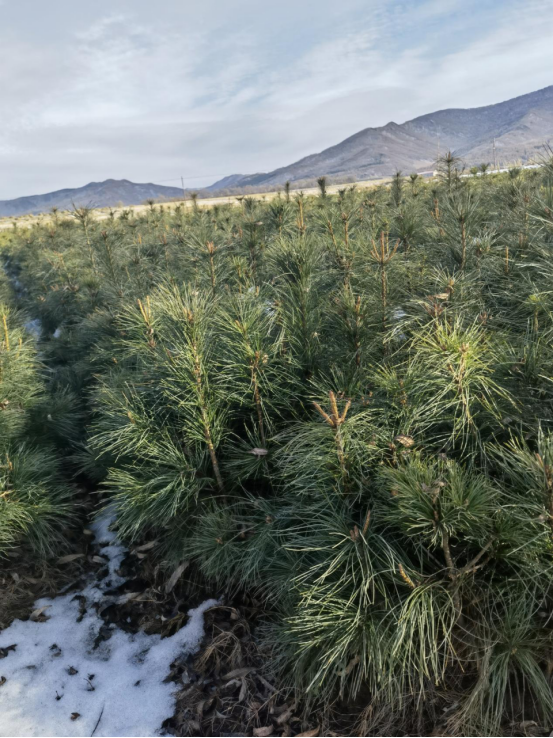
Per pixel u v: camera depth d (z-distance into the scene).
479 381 2.24
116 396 3.60
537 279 2.91
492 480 2.21
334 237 4.11
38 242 11.46
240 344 2.81
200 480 3.05
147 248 6.88
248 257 4.95
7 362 3.70
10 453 3.61
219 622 2.85
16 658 2.78
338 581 2.06
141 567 3.36
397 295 3.11
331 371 2.84
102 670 2.68
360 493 2.30
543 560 1.90
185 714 2.39
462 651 2.14
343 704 2.29
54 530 3.53
